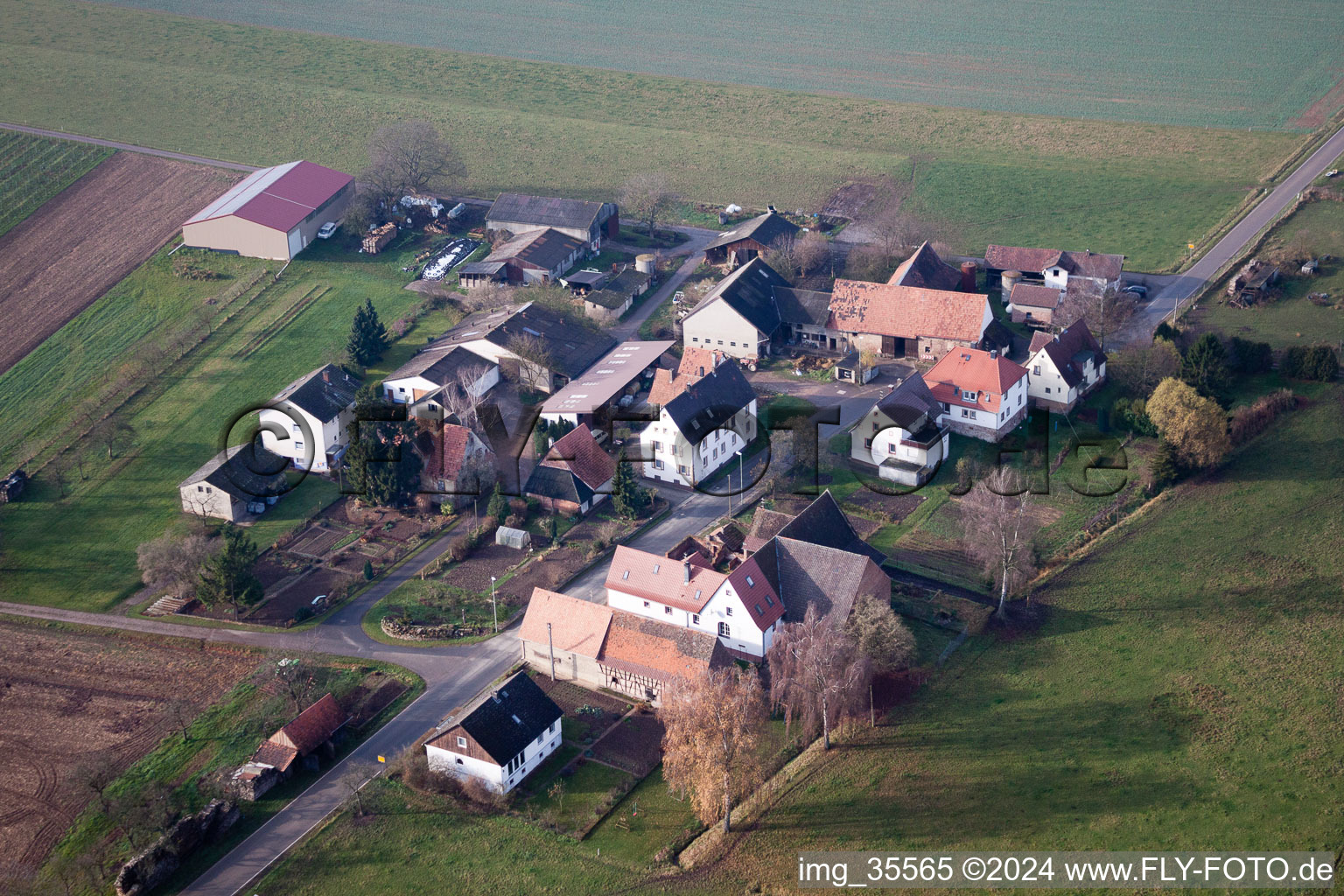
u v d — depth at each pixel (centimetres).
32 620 12444
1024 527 12319
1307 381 15462
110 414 16162
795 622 11294
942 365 14900
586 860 9312
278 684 11188
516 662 11581
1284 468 13788
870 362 16138
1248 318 17225
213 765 10406
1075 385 15088
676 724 9488
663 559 11675
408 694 11175
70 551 13575
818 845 9300
